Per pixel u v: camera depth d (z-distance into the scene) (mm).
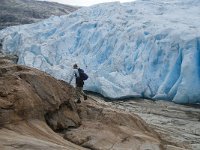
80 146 10781
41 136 9805
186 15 43406
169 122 25219
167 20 41844
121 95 33719
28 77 11258
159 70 35656
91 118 12906
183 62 33438
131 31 40875
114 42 41406
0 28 73125
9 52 52812
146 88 34844
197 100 32469
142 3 50969
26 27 59344
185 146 14297
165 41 36438
